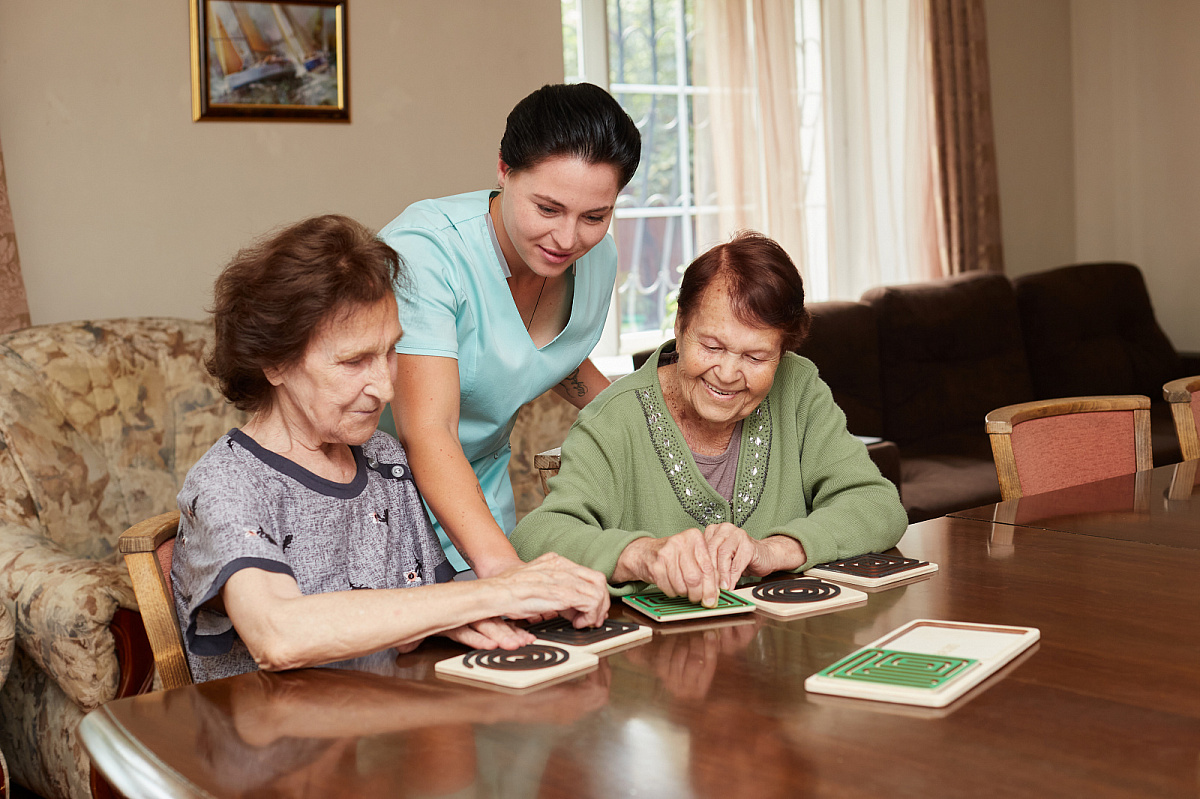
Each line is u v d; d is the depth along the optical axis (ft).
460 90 12.69
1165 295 19.22
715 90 14.49
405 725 3.05
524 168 4.74
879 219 17.02
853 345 13.47
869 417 13.46
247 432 4.09
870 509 4.92
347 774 2.76
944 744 2.78
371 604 3.55
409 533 4.46
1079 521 5.30
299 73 11.57
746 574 4.43
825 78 16.30
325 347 3.75
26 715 7.80
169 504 9.77
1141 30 19.03
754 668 3.41
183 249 11.13
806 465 5.37
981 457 13.15
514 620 3.97
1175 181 18.90
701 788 2.59
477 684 3.36
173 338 10.24
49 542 8.04
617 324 14.57
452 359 5.03
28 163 10.28
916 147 16.81
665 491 5.11
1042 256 19.49
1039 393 15.94
